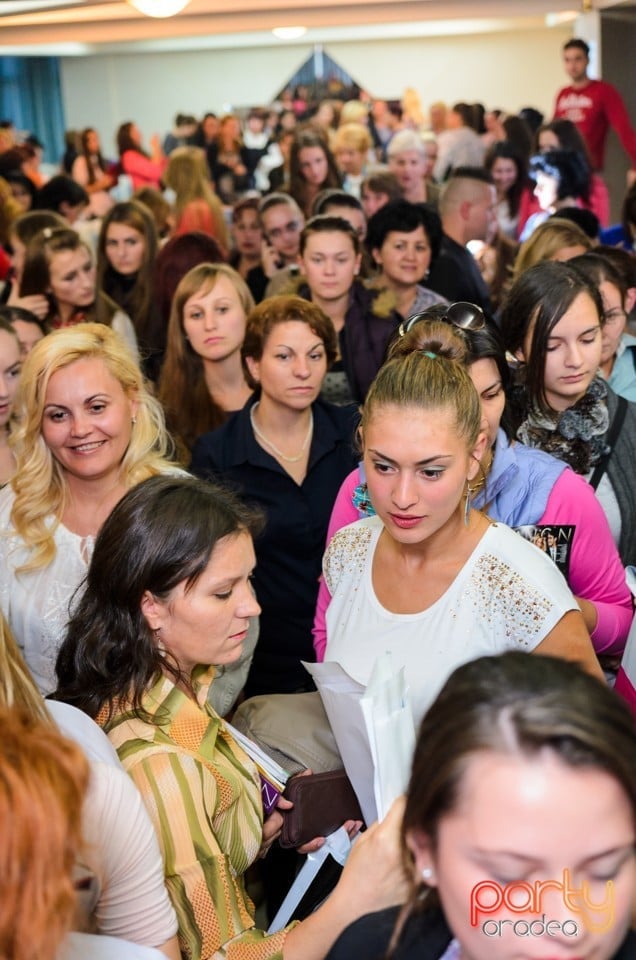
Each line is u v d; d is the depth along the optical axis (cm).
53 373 218
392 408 163
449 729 94
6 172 817
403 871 117
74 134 1052
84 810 121
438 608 172
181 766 151
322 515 289
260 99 1328
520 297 249
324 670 167
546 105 1311
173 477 168
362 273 467
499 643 168
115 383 222
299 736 197
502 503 209
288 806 179
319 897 185
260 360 292
